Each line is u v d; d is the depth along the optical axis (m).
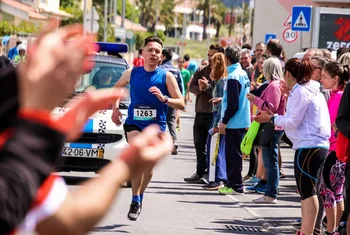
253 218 17.88
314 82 14.02
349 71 14.47
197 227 16.48
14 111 2.79
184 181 23.34
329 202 14.15
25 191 2.65
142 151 3.04
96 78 21.69
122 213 17.44
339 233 13.24
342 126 12.31
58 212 2.86
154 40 16.09
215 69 21.84
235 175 21.16
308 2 61.62
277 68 18.62
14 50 43.16
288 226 17.06
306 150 13.66
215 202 19.88
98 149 19.88
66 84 2.82
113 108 16.41
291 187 22.94
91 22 52.19
